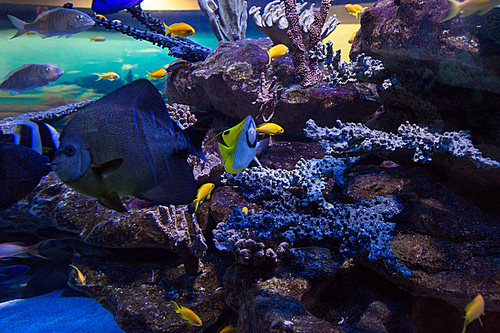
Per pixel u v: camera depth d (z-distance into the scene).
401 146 2.14
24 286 4.04
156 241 3.18
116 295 3.16
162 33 4.34
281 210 2.40
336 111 3.20
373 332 1.79
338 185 2.53
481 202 2.12
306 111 3.26
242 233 2.42
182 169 1.10
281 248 2.21
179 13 5.22
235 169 1.42
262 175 2.66
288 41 3.86
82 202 3.39
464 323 1.70
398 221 2.15
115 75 4.34
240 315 2.17
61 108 3.23
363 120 3.20
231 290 2.37
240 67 3.56
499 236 1.81
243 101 3.54
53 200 3.37
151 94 1.03
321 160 2.65
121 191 1.01
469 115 2.08
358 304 2.20
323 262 2.41
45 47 4.80
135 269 3.40
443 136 1.97
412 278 1.79
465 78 1.93
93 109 0.95
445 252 1.81
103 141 0.95
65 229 3.44
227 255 3.29
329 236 2.14
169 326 2.79
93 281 3.35
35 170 1.00
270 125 2.84
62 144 0.95
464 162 2.04
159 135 1.04
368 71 2.48
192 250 3.04
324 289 2.29
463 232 1.85
